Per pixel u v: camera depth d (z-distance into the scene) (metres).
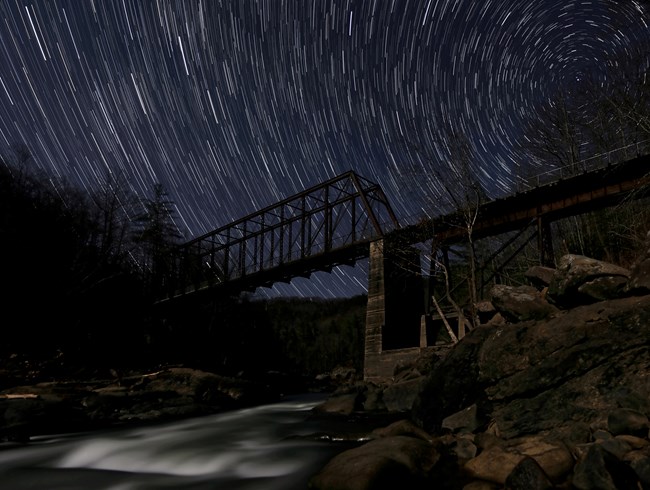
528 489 6.10
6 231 34.25
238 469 9.85
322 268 39.81
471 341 12.20
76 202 49.06
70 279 39.09
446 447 8.77
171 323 51.81
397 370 23.27
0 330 31.72
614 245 27.31
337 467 7.59
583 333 9.82
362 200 36.25
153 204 64.50
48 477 9.86
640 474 5.83
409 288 33.50
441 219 29.78
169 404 20.56
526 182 38.28
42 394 19.08
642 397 7.93
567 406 8.82
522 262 35.00
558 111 38.44
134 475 9.87
